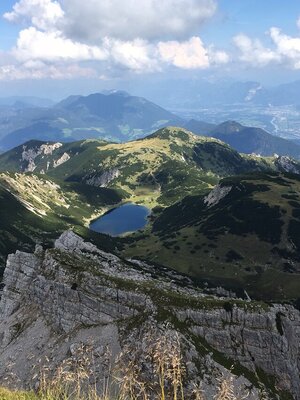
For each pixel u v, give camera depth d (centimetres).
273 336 7769
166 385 4994
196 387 1930
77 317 8081
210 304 7962
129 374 1898
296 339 8188
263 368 7406
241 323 7844
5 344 8400
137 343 6888
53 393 1961
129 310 7800
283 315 8338
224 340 7488
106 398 1953
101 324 7731
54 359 7075
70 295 8450
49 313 8525
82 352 2044
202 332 7469
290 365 7562
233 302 8181
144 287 8325
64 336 7750
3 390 2339
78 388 1917
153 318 7456
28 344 7956
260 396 6562
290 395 7156
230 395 1561
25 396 2202
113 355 6700
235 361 7231
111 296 8200
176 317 7556
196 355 6712
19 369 7169
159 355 1725
